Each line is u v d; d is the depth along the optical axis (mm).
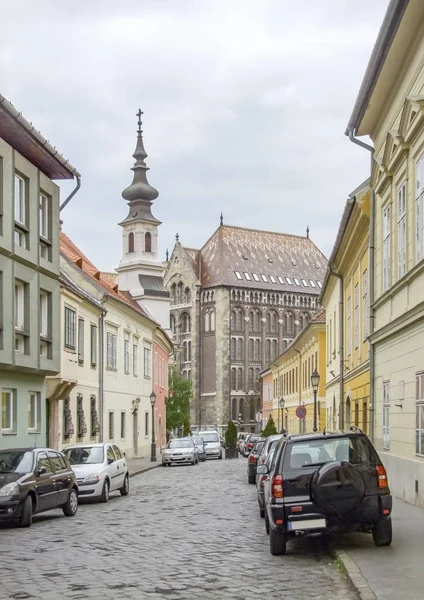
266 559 13227
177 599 10125
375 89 22312
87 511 22719
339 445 13414
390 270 23219
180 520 19703
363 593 9656
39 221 29797
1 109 24812
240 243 161625
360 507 13039
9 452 20156
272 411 107812
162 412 75062
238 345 153375
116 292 57875
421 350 19109
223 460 65438
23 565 12969
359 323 32219
